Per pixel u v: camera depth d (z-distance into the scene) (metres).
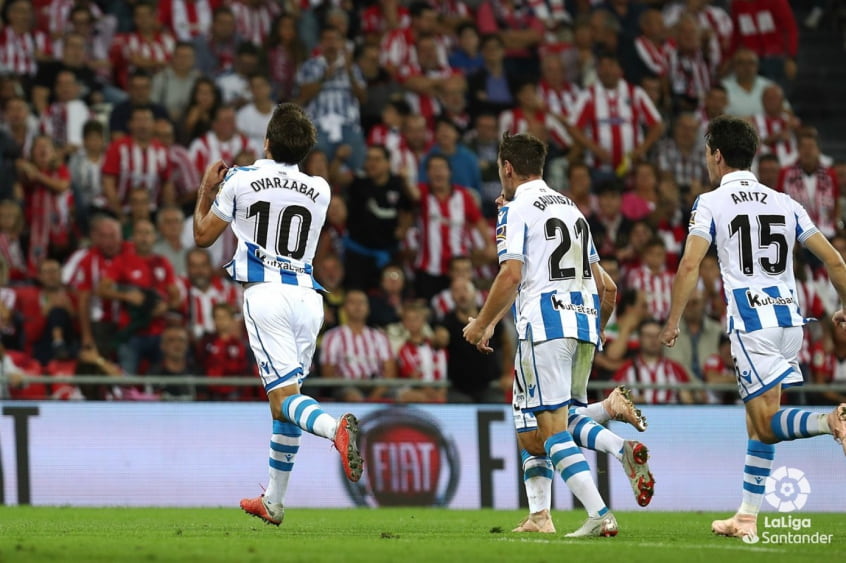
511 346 43.84
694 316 46.66
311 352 23.62
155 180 50.03
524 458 24.91
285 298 22.97
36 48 55.28
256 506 24.14
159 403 40.03
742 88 59.97
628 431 42.12
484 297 49.12
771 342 22.58
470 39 59.22
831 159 62.22
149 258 44.91
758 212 22.97
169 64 54.44
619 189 52.41
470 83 57.59
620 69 57.28
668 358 46.22
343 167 53.44
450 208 50.06
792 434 21.95
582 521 31.56
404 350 44.12
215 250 48.75
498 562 17.42
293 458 23.86
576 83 60.03
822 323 49.69
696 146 58.16
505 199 23.73
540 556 18.28
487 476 41.28
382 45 58.47
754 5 64.19
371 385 41.22
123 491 39.38
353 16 61.47
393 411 41.03
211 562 17.28
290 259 23.27
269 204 23.05
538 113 56.22
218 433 40.28
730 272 22.97
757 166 57.50
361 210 49.78
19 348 43.47
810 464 42.06
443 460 41.09
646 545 20.56
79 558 17.80
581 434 22.70
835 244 52.22
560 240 22.42
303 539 22.14
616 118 56.72
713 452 42.34
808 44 70.69
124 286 44.22
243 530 25.45
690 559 17.98
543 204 22.62
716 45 63.75
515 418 24.58
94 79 53.47
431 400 42.41
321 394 42.88
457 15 62.41
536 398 22.25
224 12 56.72
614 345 45.19
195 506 39.53
